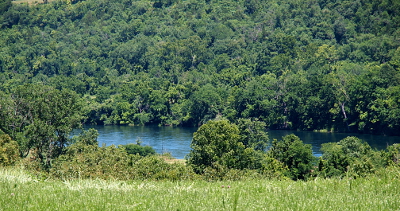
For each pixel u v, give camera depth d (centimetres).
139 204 3700
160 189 4481
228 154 17300
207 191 4309
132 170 8556
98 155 11838
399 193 4041
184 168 10719
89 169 7869
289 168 17212
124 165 9025
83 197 3962
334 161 14988
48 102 19875
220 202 3762
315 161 18238
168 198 3909
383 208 3531
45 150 18738
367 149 18825
